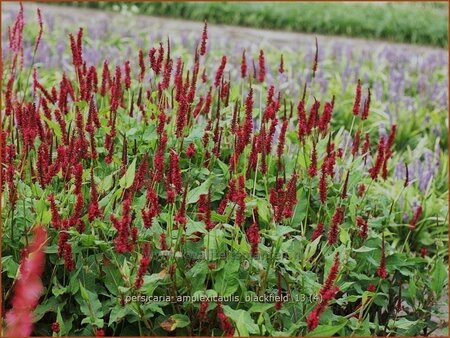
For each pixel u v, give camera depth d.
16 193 1.30
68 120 1.56
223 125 1.56
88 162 1.53
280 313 1.32
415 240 2.02
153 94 1.60
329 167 1.44
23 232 1.34
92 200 1.27
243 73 1.62
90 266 1.33
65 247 1.26
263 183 1.51
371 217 1.60
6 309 1.32
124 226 1.23
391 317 1.55
